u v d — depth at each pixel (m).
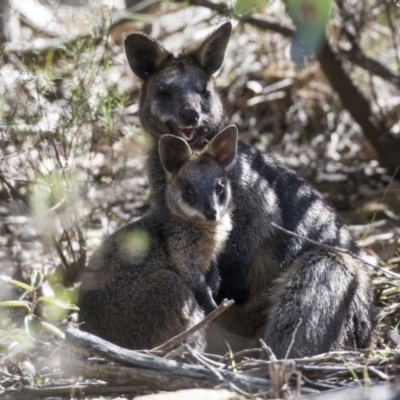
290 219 11.81
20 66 14.23
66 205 13.01
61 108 14.43
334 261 11.22
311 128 18.72
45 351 10.28
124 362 8.78
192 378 8.62
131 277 10.70
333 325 10.81
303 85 18.88
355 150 17.97
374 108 18.03
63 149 13.23
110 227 14.85
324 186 16.70
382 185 16.66
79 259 13.23
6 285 12.70
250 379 8.54
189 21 20.45
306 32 7.04
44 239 13.68
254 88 18.72
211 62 12.26
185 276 10.91
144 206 15.58
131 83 17.11
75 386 8.80
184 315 10.40
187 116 11.56
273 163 12.20
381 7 18.19
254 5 8.09
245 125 18.64
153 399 7.85
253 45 19.52
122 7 20.50
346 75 16.22
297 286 11.05
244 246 11.62
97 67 13.93
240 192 11.62
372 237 14.47
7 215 15.20
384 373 8.51
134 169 16.03
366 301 11.22
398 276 10.08
